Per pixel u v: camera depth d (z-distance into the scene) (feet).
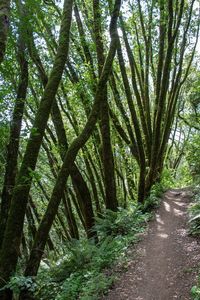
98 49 38.75
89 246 29.53
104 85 27.04
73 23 47.11
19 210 22.81
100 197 72.95
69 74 46.75
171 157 129.49
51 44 39.75
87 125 25.77
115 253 28.91
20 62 26.94
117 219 36.81
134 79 54.85
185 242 29.19
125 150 65.62
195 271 22.67
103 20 40.09
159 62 52.90
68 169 24.62
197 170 64.18
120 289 22.58
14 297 25.12
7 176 26.40
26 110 49.26
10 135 26.35
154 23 51.83
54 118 35.70
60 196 24.29
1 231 25.79
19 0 25.27
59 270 28.66
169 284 21.97
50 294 24.66
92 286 22.31
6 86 26.91
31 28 26.73
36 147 23.59
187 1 61.77
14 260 22.54
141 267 25.38
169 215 41.45
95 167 63.46
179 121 109.91
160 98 50.08
